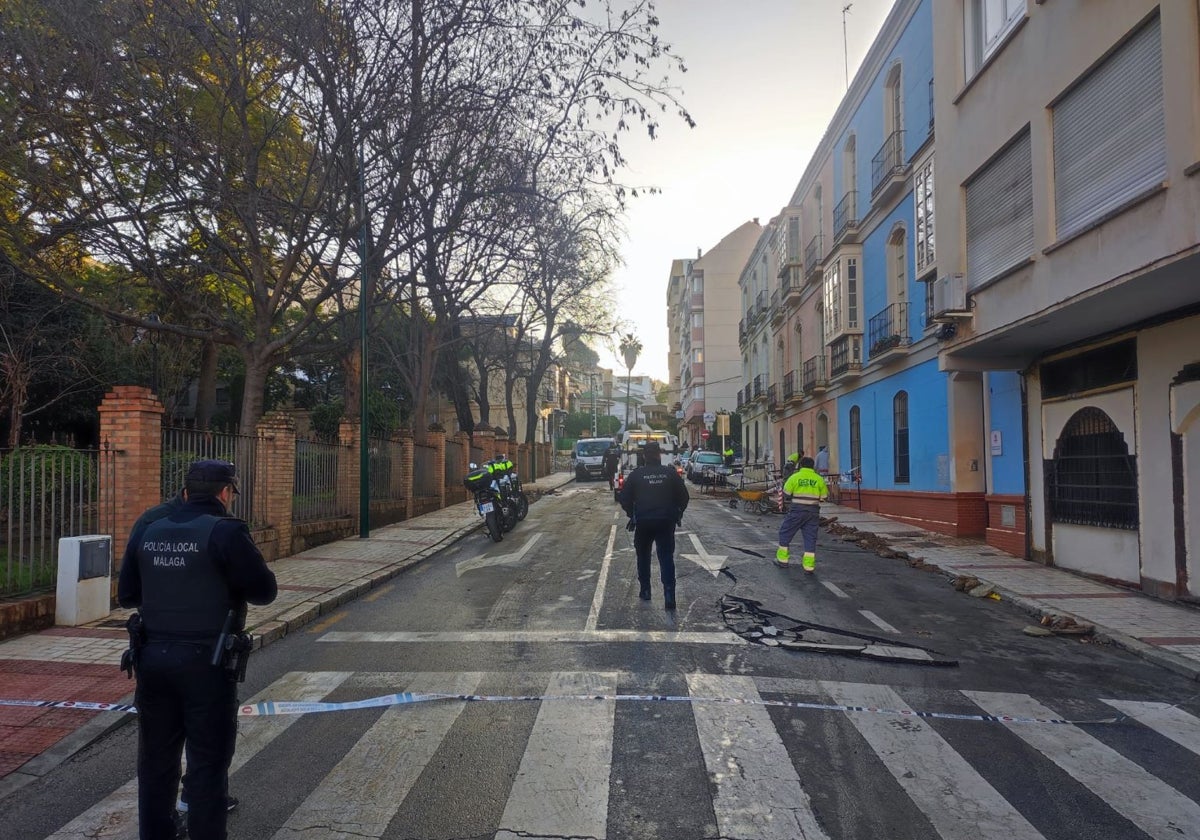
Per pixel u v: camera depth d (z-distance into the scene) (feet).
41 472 25.91
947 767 15.16
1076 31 29.99
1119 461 33.42
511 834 12.45
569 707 18.25
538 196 41.70
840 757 15.53
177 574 11.19
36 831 12.85
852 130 70.54
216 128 40.29
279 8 35.29
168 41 34.65
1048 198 31.86
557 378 235.20
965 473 50.24
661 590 32.17
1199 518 29.09
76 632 24.48
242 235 45.88
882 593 32.24
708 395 184.24
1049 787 14.38
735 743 16.12
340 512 50.37
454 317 75.20
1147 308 29.78
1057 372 38.11
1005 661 22.81
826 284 77.15
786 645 23.50
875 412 66.54
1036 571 36.94
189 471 12.06
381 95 37.91
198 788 10.95
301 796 13.87
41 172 34.71
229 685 11.31
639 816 13.03
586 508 71.67
